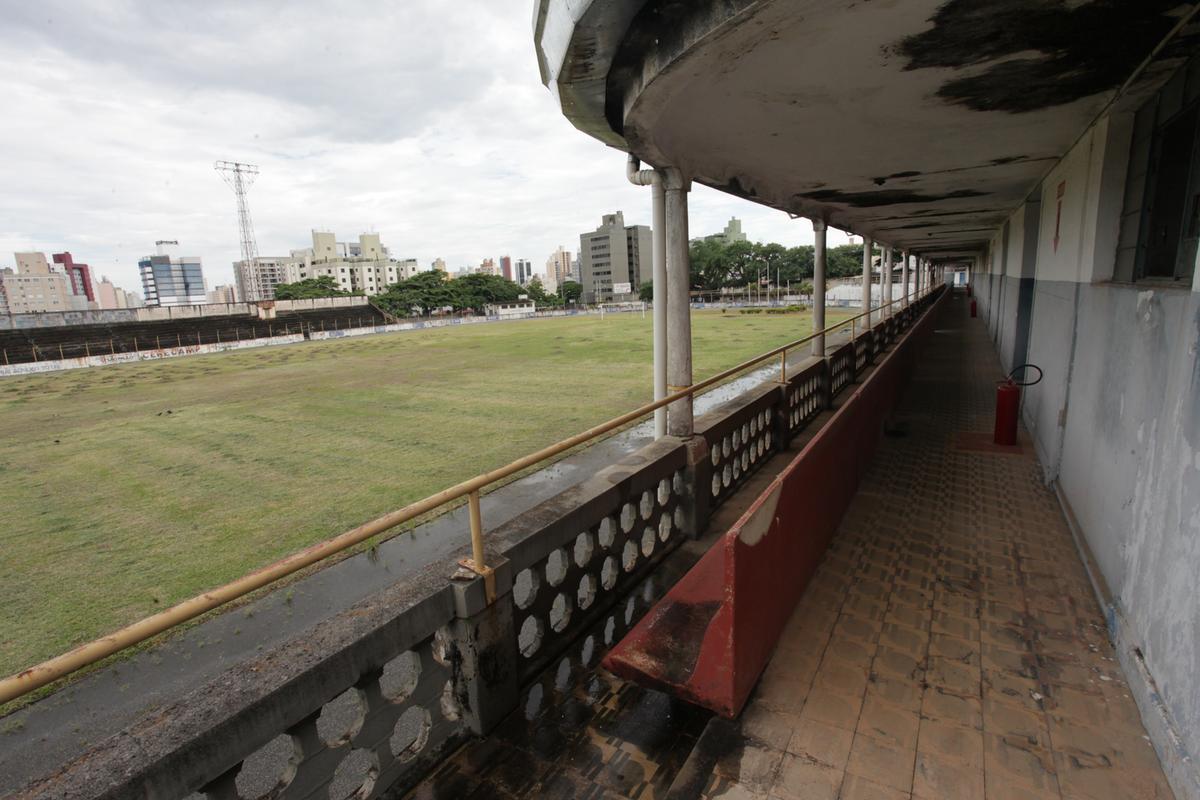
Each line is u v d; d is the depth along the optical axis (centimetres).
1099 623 297
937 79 306
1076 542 378
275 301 6981
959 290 5662
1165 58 282
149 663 493
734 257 9581
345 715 396
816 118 373
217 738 155
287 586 611
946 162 523
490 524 750
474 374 2269
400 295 8456
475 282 9650
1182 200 296
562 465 980
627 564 358
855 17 228
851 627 298
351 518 809
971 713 238
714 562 308
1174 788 197
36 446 1438
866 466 527
